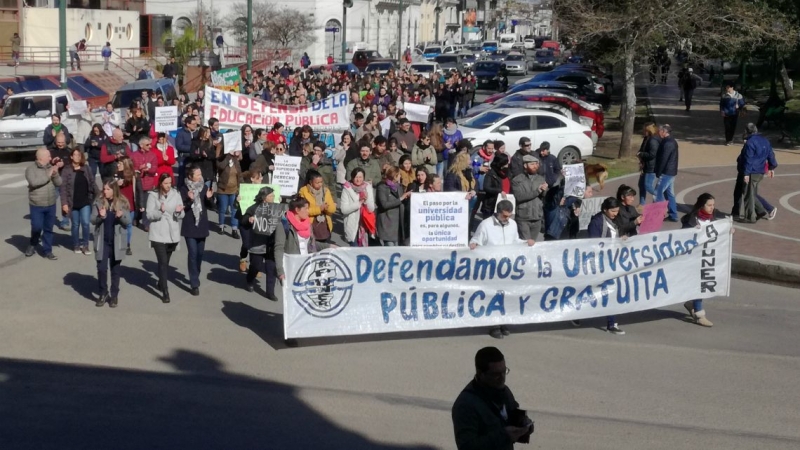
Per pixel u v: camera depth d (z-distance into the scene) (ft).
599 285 38.81
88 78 163.43
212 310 41.55
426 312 37.24
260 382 32.53
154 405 30.12
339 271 36.06
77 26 192.85
